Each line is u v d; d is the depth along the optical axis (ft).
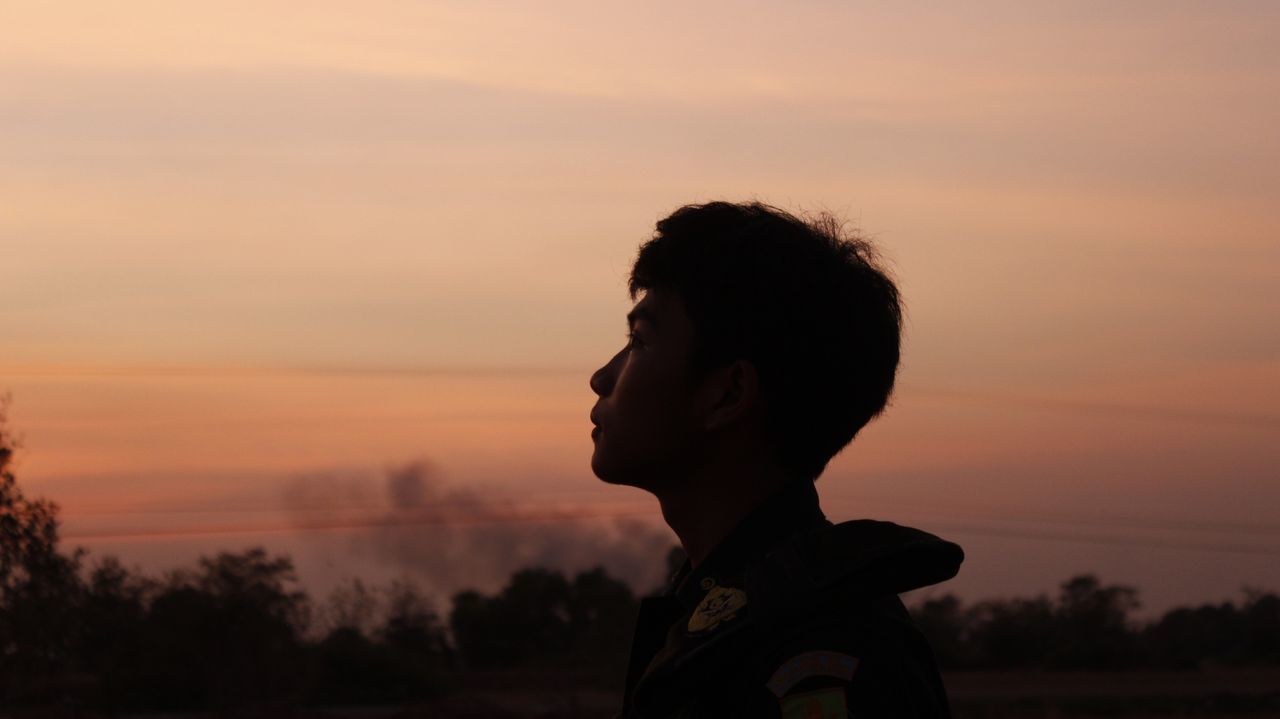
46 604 108.17
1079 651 198.49
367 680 126.21
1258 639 219.41
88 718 101.04
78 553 110.93
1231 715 146.72
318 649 127.03
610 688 144.46
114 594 112.68
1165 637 215.92
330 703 122.62
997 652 200.03
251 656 117.19
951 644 201.26
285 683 118.93
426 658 143.54
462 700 116.16
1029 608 210.38
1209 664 211.41
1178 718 143.54
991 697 152.15
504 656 156.56
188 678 113.50
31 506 108.06
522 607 164.04
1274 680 188.03
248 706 113.70
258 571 122.11
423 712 106.01
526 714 111.14
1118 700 149.69
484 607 162.40
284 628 123.03
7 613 106.32
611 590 171.73
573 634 164.35
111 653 110.52
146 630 112.98
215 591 118.62
